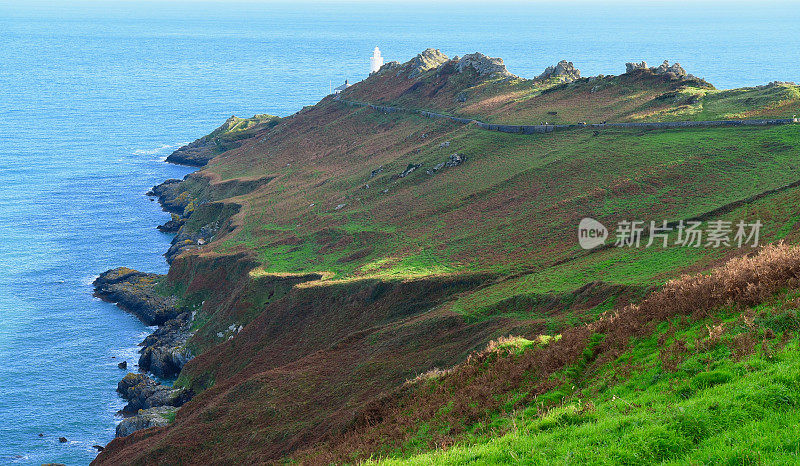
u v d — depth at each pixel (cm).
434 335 6950
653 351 3394
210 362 9406
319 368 7125
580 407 2895
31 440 8112
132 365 10206
